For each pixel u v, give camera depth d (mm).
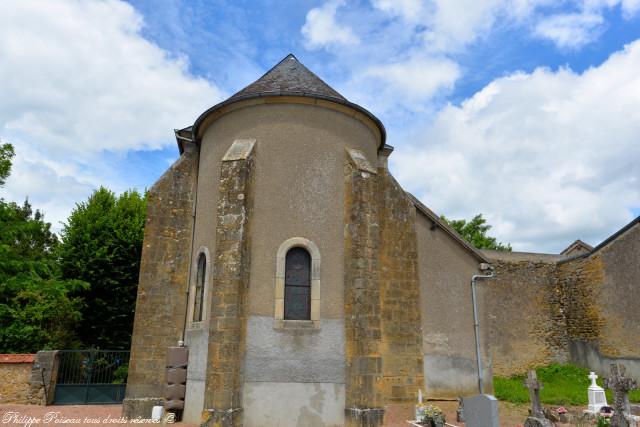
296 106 11047
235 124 11156
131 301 20953
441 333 13188
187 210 12289
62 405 13562
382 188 12445
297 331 9789
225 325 9281
